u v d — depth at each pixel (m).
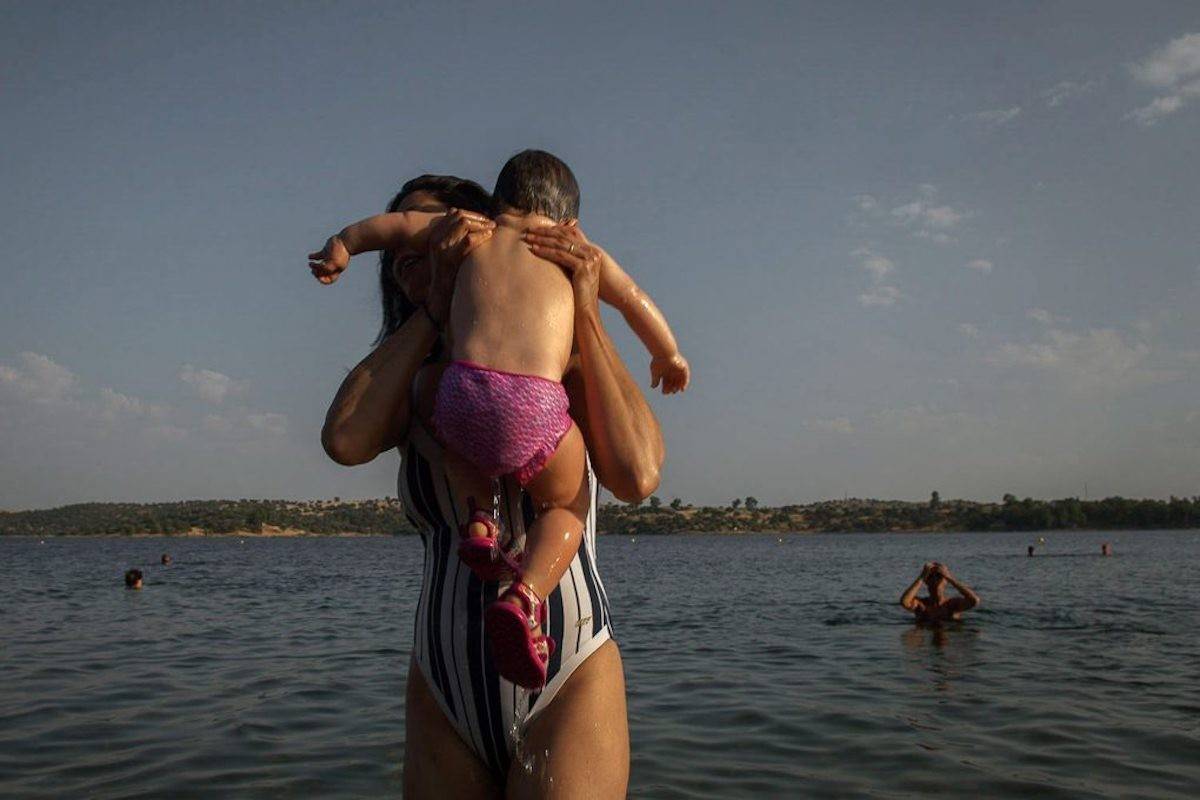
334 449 2.40
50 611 25.16
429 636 2.47
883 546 108.12
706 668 13.84
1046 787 7.61
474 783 2.42
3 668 14.35
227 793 7.52
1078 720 10.03
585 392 2.47
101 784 7.79
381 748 8.95
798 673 13.30
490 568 2.32
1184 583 34.94
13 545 134.62
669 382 2.72
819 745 9.03
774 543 131.88
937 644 16.33
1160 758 8.48
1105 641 16.53
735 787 7.65
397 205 2.92
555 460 2.35
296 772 8.12
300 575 46.38
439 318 2.55
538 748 2.30
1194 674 12.97
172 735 9.55
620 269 2.64
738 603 26.56
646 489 2.42
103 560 70.69
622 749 2.38
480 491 2.44
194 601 28.84
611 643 2.50
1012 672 13.22
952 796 7.40
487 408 2.29
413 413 2.57
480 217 2.56
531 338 2.38
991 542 122.50
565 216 2.71
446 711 2.44
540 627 2.32
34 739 9.42
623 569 52.19
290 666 14.32
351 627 20.34
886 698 11.34
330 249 2.62
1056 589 31.78
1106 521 192.88
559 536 2.37
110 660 15.20
